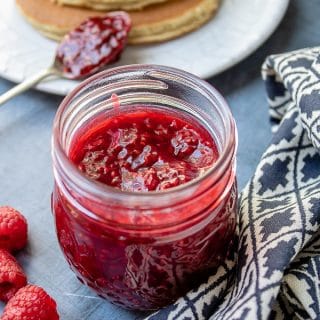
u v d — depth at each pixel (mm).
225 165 351
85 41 529
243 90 529
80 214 361
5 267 402
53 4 555
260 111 513
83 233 366
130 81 393
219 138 378
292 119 450
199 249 373
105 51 524
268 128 501
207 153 384
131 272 372
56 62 525
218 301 385
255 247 386
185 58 536
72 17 548
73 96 377
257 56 553
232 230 394
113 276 377
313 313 370
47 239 440
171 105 398
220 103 372
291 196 422
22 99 523
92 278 385
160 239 358
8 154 488
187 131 394
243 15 563
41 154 489
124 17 538
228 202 376
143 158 377
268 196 426
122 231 355
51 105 520
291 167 438
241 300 365
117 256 366
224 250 393
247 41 542
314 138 427
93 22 539
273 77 479
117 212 348
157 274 375
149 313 408
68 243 382
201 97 385
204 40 548
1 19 563
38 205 458
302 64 458
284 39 566
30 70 525
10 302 385
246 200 421
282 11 564
